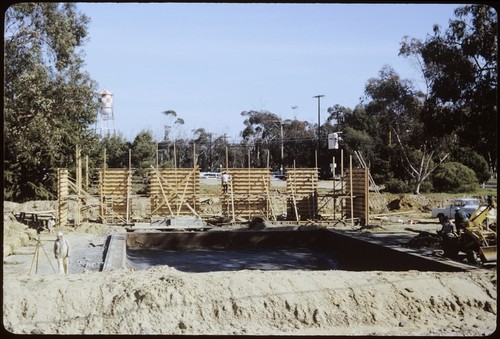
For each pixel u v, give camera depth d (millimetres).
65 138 41219
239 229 32250
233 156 95562
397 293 13477
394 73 61562
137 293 12602
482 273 15383
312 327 12305
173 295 12555
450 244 19109
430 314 13156
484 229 19562
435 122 32531
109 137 63250
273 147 93125
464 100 31719
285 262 25750
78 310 12281
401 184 57656
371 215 38094
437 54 31922
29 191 41812
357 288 13422
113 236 28391
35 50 33625
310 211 37844
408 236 27828
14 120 33312
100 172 35844
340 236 29109
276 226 33562
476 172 65062
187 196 37281
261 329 11953
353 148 71500
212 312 12422
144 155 65250
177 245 30719
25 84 32719
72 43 36344
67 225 33156
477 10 30297
